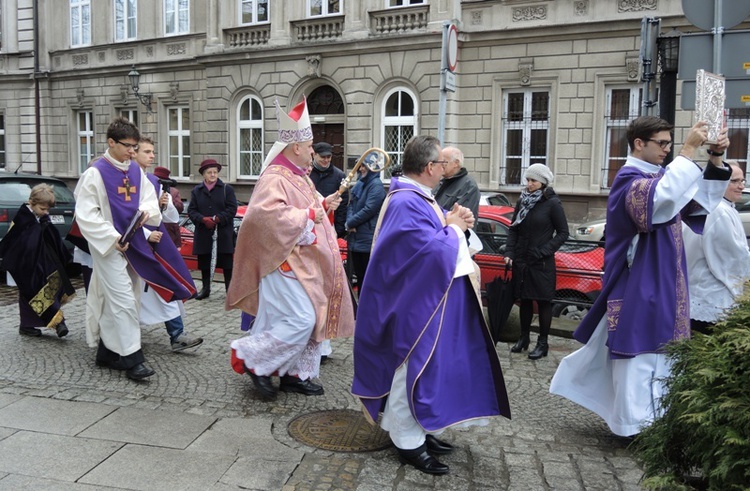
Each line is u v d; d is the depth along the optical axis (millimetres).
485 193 13641
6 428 3912
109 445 3709
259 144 20141
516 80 16141
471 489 3338
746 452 2197
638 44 14695
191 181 21859
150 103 22422
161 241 5355
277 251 4379
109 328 4938
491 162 16641
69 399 4438
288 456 3641
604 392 3990
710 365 2402
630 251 3766
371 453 3717
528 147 16359
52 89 25188
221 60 20078
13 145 26031
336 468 3516
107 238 4738
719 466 2229
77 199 4895
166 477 3352
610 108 15375
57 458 3525
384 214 3594
